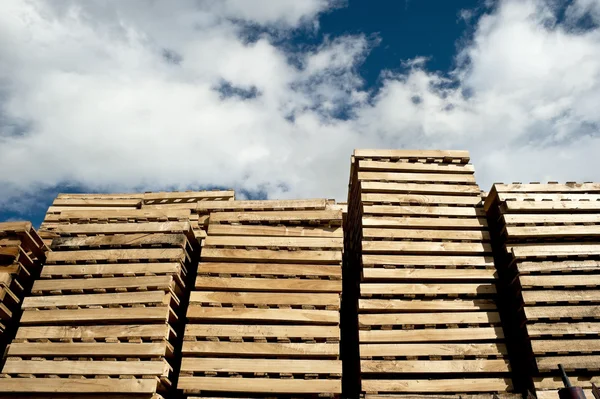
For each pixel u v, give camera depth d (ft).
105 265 24.30
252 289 24.21
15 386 21.17
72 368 21.49
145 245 25.17
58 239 25.50
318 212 26.45
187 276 26.61
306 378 21.99
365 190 27.68
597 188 26.84
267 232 25.96
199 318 23.39
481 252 25.72
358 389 24.17
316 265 24.93
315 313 23.44
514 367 24.22
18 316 25.36
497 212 27.25
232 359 22.22
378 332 23.57
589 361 21.80
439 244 25.76
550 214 25.85
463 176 28.27
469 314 23.90
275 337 22.81
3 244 24.84
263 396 21.91
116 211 27.35
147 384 20.94
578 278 23.77
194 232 28.43
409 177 28.12
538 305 23.48
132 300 23.15
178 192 31.76
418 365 22.65
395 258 25.26
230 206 27.99
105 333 22.29
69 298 23.34
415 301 24.29
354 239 30.17
